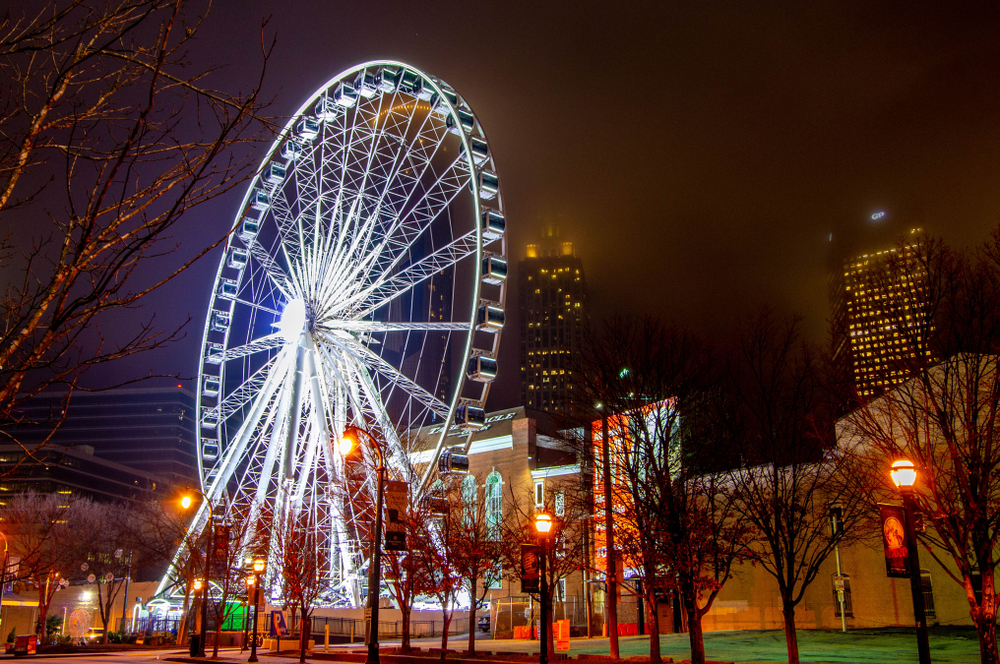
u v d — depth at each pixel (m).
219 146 7.68
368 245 56.84
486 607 80.00
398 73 58.28
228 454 55.47
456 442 91.38
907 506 16.66
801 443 28.66
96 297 7.33
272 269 58.91
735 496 29.03
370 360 54.44
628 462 30.41
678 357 30.41
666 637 48.22
